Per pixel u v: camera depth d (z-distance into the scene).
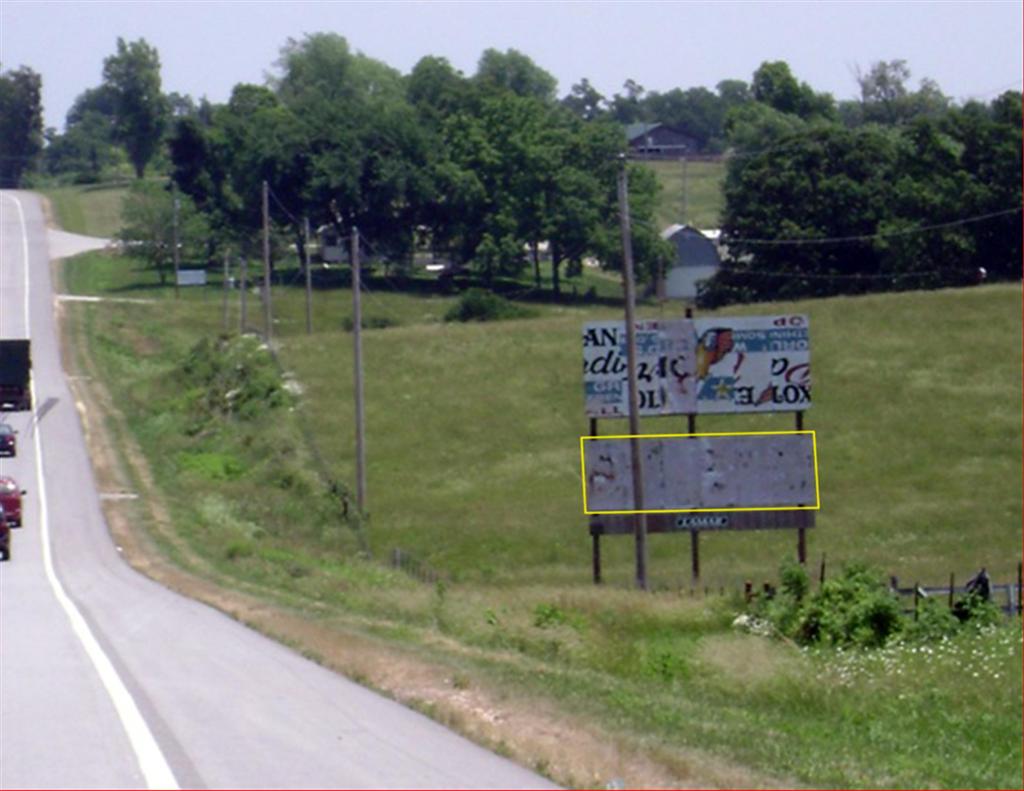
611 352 39.59
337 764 10.38
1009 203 91.69
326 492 52.94
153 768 10.27
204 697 13.78
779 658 22.83
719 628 27.14
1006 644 23.41
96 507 49.78
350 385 68.94
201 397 69.06
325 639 19.16
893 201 92.75
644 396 39.59
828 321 75.62
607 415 39.62
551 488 54.38
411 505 52.50
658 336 39.69
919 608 26.98
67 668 16.30
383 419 63.88
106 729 11.94
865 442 58.50
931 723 17.88
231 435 61.78
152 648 18.52
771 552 45.81
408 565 43.31
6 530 39.78
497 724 12.27
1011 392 63.88
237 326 93.06
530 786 9.63
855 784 10.99
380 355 73.56
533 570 43.28
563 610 27.28
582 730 12.09
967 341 71.00
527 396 66.62
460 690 14.38
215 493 53.38
